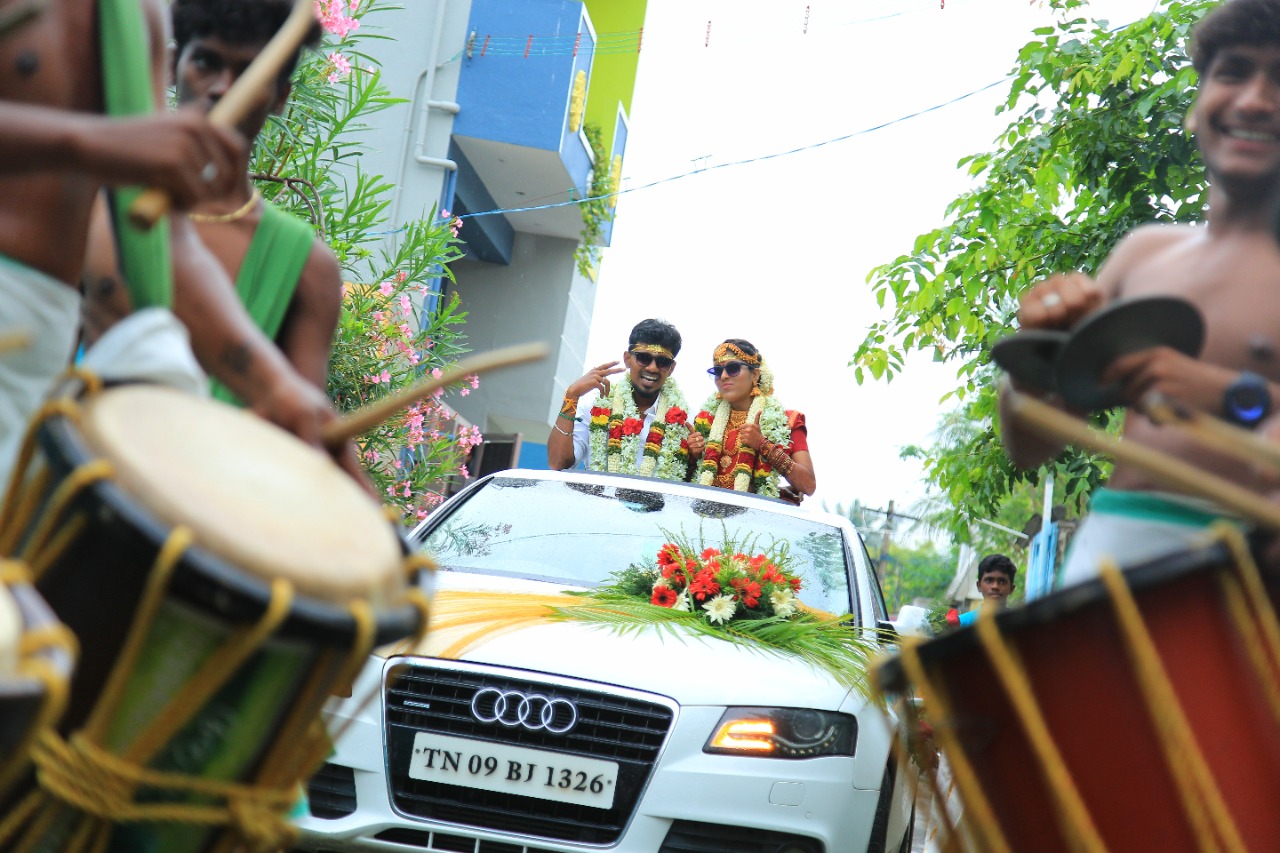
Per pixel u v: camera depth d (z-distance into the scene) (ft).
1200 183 26.50
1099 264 27.55
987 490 31.24
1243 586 5.41
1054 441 8.35
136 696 4.69
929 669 5.80
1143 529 7.47
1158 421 6.10
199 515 4.69
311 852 13.07
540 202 56.80
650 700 12.68
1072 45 27.96
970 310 30.09
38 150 5.46
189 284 6.82
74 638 4.67
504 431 67.05
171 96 13.79
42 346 6.58
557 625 13.84
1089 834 5.34
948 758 5.77
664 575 15.01
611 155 63.98
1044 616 5.39
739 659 13.52
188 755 4.82
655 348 22.85
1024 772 5.54
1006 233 29.14
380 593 5.17
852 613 15.89
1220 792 5.27
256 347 6.77
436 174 45.27
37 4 5.59
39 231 6.59
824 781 12.64
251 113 8.43
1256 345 7.61
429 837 12.60
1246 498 5.50
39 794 4.72
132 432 5.03
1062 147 28.25
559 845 12.44
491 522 17.38
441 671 12.89
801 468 21.86
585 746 12.67
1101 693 5.36
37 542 4.71
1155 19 26.76
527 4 47.60
